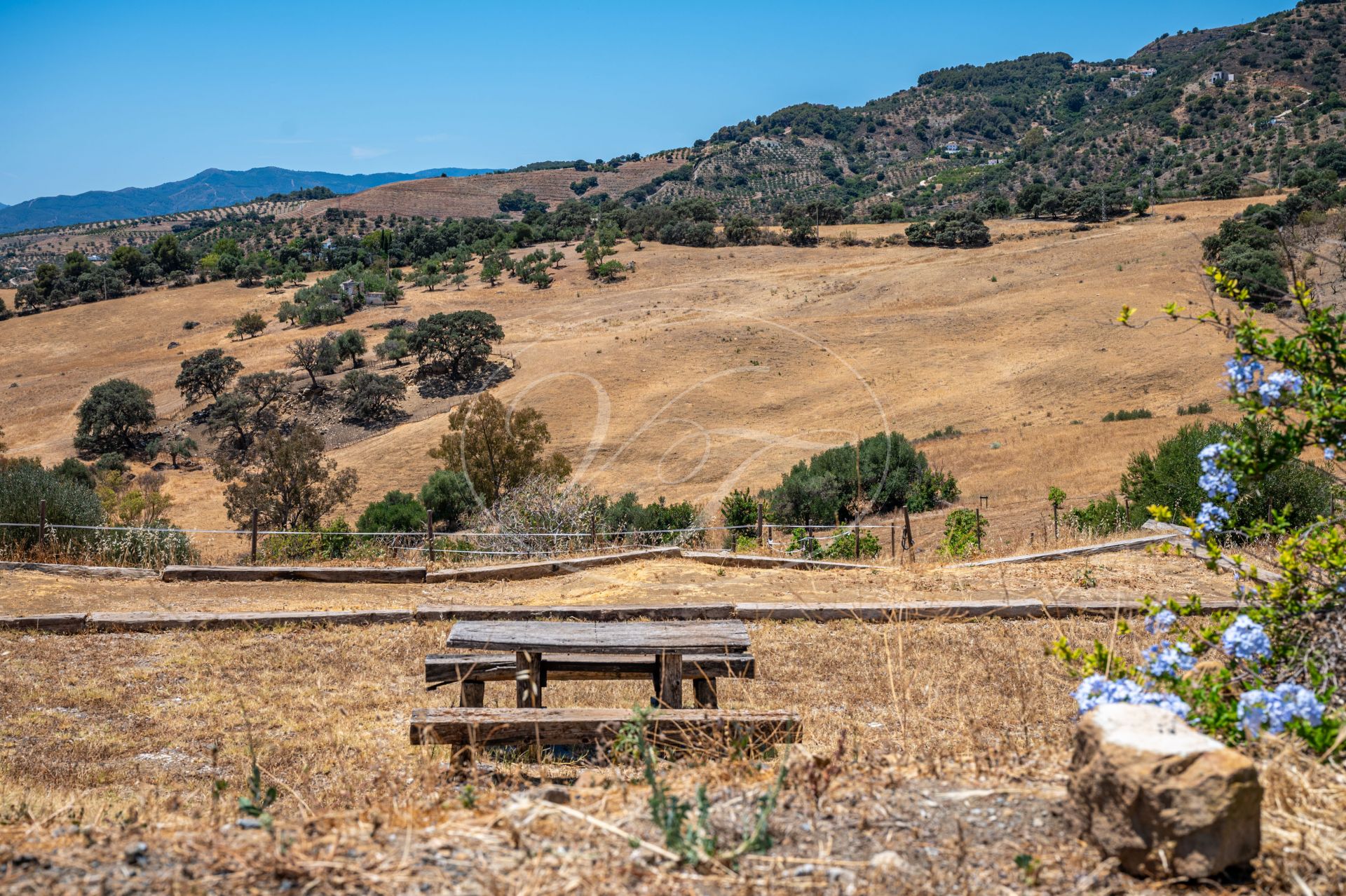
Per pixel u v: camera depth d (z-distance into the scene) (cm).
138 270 16100
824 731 555
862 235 13350
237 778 533
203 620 913
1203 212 11738
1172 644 341
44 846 278
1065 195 13938
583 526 1633
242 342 10950
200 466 7456
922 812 291
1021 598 949
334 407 7806
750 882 246
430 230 18175
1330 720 297
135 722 658
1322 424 346
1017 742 420
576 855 263
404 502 4294
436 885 246
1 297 15588
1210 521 375
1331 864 246
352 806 380
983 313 8469
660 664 563
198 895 242
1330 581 351
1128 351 6812
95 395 8025
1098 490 3475
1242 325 359
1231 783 236
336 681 762
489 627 539
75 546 1246
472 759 446
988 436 5156
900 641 654
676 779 358
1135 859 245
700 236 13375
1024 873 249
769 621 920
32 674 767
